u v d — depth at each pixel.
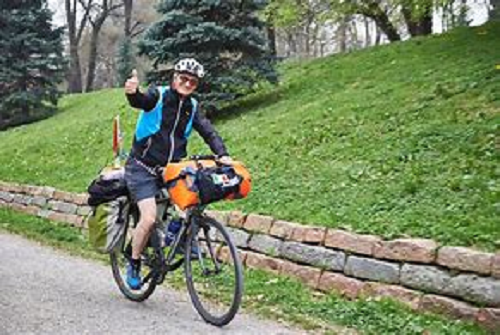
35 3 24.73
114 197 6.34
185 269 5.89
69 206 11.40
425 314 5.74
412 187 7.55
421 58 14.78
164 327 5.52
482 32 16.02
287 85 16.28
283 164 10.24
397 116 10.82
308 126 11.85
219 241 5.79
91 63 38.53
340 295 6.55
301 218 7.67
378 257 6.33
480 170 7.69
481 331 5.30
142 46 15.16
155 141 5.91
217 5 14.92
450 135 9.11
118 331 5.37
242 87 14.98
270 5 16.28
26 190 12.98
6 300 6.26
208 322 5.68
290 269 7.21
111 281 7.33
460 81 11.65
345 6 17.81
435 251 5.86
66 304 6.18
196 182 5.54
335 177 8.90
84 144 16.28
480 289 5.45
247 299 6.53
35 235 10.66
